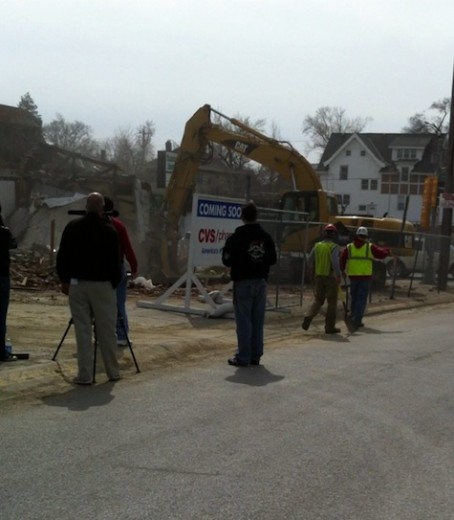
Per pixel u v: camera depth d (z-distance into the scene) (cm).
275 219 1833
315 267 1477
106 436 683
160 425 725
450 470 613
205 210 1556
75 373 933
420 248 2864
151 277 2316
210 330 1386
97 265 876
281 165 2511
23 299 1708
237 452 644
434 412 812
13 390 835
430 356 1198
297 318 1673
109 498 529
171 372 995
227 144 2448
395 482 579
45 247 2748
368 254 1580
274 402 834
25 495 532
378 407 825
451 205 2603
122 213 3422
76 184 3491
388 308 2005
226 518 498
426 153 7150
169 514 502
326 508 521
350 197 7300
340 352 1221
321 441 684
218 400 836
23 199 3450
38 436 679
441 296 2466
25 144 4081
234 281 1054
